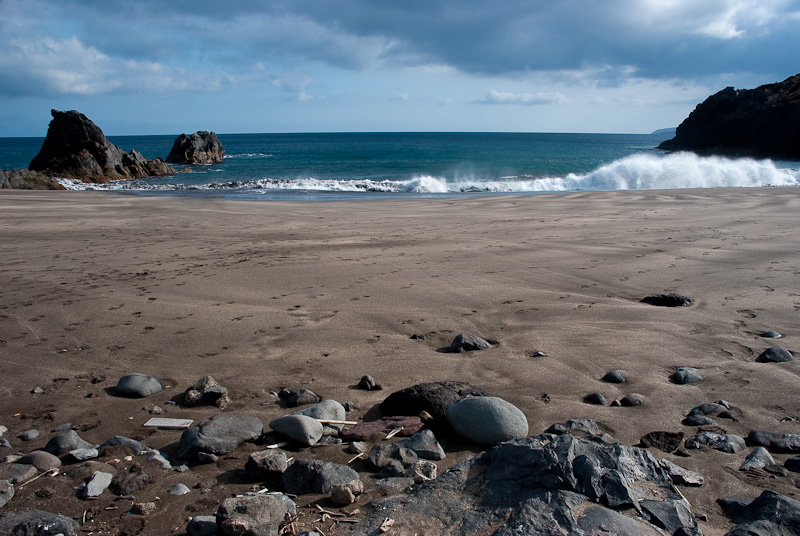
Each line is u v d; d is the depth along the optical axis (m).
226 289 6.75
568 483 2.38
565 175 29.70
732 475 2.78
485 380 4.14
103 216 13.55
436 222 12.58
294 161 44.59
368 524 2.34
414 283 6.98
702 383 4.00
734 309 5.70
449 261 8.22
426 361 4.50
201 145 44.50
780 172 26.12
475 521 2.26
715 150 53.94
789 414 3.50
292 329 5.31
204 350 4.80
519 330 5.25
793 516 2.27
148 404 3.80
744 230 10.44
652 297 6.09
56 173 29.55
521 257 8.45
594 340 4.93
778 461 2.95
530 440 2.67
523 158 45.16
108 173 31.69
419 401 3.53
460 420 3.28
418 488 2.60
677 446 3.07
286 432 3.24
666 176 25.30
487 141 107.56
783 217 12.00
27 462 2.91
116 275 7.51
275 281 7.13
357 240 10.16
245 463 3.00
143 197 18.36
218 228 11.86
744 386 3.92
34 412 3.68
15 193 18.70
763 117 49.69
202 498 2.66
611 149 72.44
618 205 15.19
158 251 9.23
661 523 2.24
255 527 2.26
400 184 24.61
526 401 3.76
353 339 5.04
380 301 6.23
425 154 52.75
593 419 3.46
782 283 6.60
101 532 2.39
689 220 11.98
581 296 6.36
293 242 10.02
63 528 2.35
